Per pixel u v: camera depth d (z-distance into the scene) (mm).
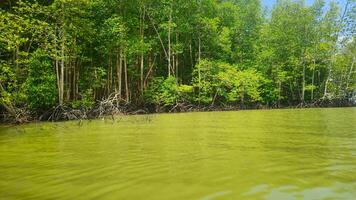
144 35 40625
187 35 42938
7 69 22516
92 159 9258
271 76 48031
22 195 6129
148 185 6504
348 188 5996
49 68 26656
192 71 42750
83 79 34531
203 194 5875
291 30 48219
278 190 5992
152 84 37438
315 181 6504
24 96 23172
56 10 26703
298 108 46250
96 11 33406
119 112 29859
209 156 9297
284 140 12219
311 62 50344
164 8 37906
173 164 8352
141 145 11562
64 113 25375
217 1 46969
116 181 6863
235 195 5781
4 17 22984
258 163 8281
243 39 46406
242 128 16875
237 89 41969
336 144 11125
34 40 26484
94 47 34781
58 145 12133
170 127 17875
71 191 6270
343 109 40219
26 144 12641
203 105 40000
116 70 39500
